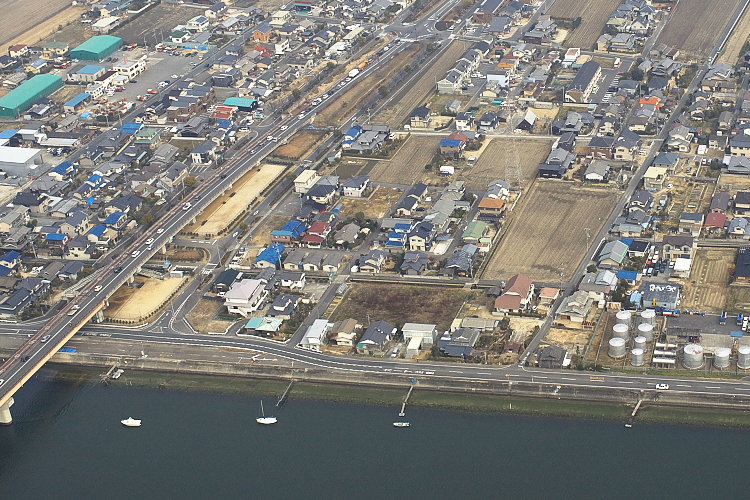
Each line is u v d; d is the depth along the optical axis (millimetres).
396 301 148875
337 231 166875
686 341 133250
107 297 149625
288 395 131375
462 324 140000
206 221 174750
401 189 182875
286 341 141000
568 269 153875
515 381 129250
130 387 135500
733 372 127500
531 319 141625
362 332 141625
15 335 144625
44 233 170750
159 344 142500
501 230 166625
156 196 182750
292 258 158750
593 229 165125
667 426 120812
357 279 154750
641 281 149250
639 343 131875
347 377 133125
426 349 137500
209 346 141375
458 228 167250
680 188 177000
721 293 145000
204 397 132625
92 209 180375
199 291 154125
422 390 130000
